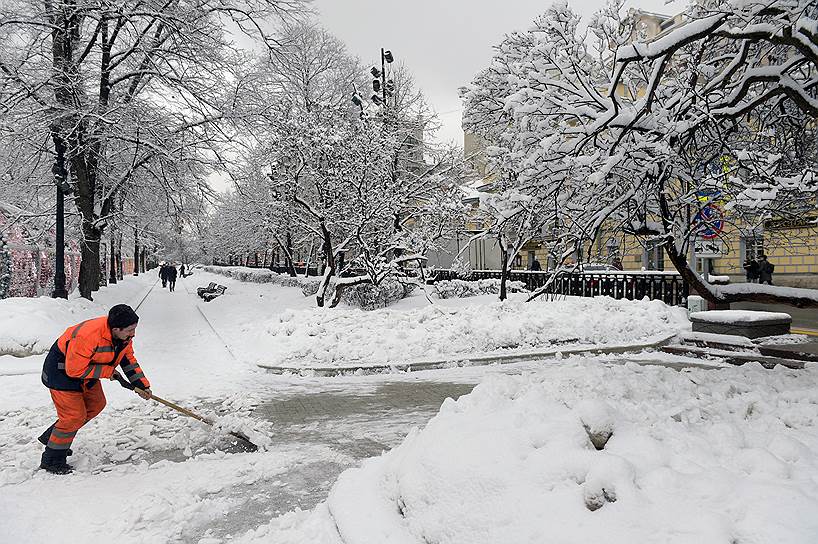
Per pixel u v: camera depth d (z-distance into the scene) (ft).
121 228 81.61
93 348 15.64
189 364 34.09
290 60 61.46
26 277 58.59
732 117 19.70
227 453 17.63
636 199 21.22
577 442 10.12
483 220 53.42
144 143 52.95
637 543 7.69
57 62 51.16
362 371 31.76
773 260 72.49
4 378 28.86
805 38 15.87
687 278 23.04
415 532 10.14
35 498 13.70
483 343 36.04
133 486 14.73
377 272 53.42
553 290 59.16
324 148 53.42
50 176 61.72
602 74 26.76
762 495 8.02
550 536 8.29
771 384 17.17
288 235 101.09
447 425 12.07
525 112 20.29
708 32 16.74
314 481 15.19
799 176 19.71
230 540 11.67
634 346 36.65
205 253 277.85
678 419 12.62
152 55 53.93
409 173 70.23
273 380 29.86
